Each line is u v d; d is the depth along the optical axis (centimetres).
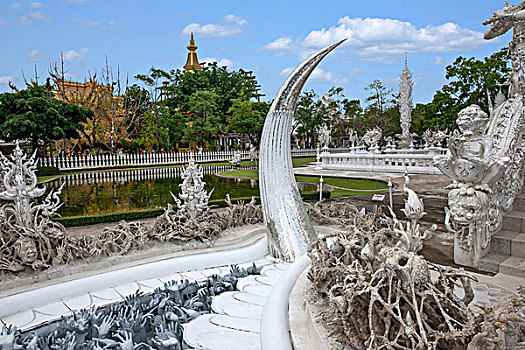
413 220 391
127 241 664
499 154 539
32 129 2444
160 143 4028
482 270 507
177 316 477
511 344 244
